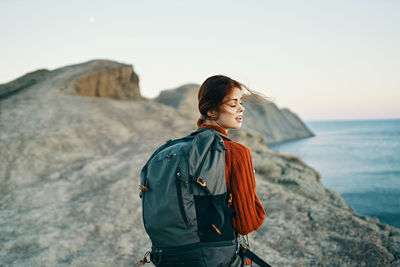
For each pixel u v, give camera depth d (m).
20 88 16.72
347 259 3.54
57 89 16.12
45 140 10.27
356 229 4.19
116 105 15.84
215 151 1.16
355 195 22.64
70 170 8.49
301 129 141.50
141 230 4.77
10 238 4.61
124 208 5.68
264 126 109.00
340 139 129.62
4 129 10.93
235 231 1.21
